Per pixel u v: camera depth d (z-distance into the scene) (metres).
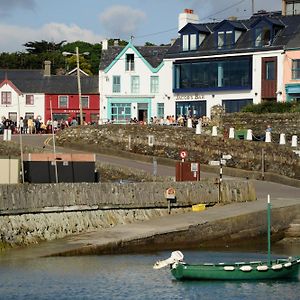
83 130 56.50
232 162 50.97
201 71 68.38
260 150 50.41
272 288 26.25
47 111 84.75
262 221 35.34
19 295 24.34
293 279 27.72
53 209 32.97
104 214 34.66
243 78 65.81
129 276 27.28
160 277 27.31
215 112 59.81
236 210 36.09
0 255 30.03
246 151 50.84
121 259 30.25
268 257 28.56
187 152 52.53
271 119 56.09
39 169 40.09
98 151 55.03
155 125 55.09
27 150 48.53
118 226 34.34
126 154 53.91
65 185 33.59
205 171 50.00
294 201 38.47
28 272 27.44
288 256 31.67
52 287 25.38
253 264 27.31
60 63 126.19
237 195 38.94
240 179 44.88
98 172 44.25
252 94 65.06
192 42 69.38
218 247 34.00
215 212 36.00
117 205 35.00
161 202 36.41
